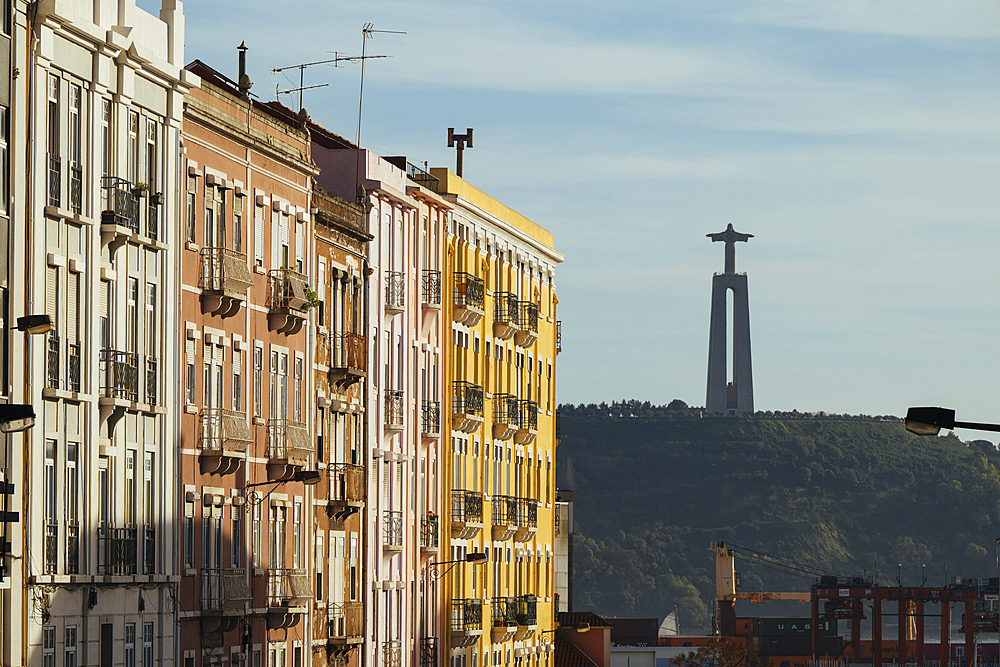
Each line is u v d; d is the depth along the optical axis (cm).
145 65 13412
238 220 15462
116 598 12862
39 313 11962
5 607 11444
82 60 12644
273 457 15912
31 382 11819
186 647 14050
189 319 14312
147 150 13650
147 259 13562
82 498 12488
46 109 12150
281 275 16162
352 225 18738
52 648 11988
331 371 18012
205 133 14688
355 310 18975
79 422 12488
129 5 13288
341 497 18075
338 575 18238
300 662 16762
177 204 14075
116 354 12938
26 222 11844
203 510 14462
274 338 16162
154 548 13512
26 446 11762
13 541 11525
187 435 14188
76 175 12562
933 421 8844
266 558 15838
